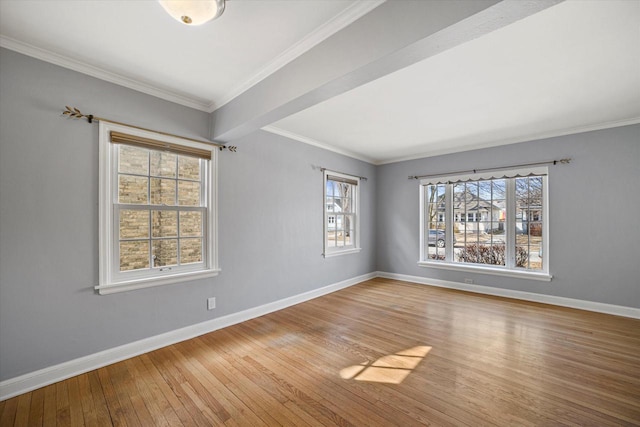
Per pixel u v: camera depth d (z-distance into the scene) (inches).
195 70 93.0
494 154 173.8
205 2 52.2
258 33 74.6
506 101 114.5
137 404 72.7
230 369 89.2
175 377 84.7
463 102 115.4
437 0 54.0
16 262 77.4
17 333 77.2
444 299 164.6
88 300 88.9
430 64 87.1
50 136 82.9
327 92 79.0
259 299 138.7
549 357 95.5
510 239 170.4
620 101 114.3
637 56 82.4
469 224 187.8
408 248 211.5
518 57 83.4
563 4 62.4
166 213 109.1
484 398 74.1
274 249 146.4
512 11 48.4
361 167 212.8
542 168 157.3
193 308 114.3
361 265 211.5
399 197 216.2
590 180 144.3
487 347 103.2
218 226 122.4
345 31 69.2
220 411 70.1
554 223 154.0
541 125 143.9
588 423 64.8
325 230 178.2
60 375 83.2
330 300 164.1
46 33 73.9
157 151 106.8
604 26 69.4
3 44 75.7
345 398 74.8
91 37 75.7
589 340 108.4
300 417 67.8
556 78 95.8
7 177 76.4
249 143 135.9
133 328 98.2
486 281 176.7
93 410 70.5
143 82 100.4
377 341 108.9
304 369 89.0
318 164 175.0
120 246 97.3
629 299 135.0
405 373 86.4
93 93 91.0
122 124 96.0
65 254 84.9
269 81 91.4
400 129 149.9
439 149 191.6
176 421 66.8
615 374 84.8
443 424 65.0
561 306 150.0
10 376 76.0
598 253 142.3
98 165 91.2
